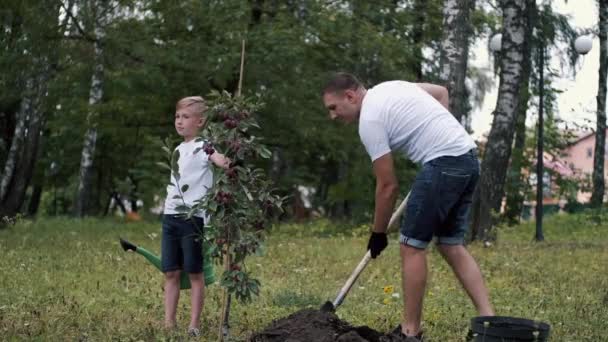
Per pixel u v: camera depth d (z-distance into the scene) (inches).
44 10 755.4
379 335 213.3
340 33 855.7
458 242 234.1
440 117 224.7
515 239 827.4
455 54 578.9
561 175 1186.0
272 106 837.2
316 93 850.1
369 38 864.9
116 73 823.7
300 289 345.4
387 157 221.3
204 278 256.1
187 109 249.0
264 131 876.6
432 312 282.2
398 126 221.9
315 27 844.0
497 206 633.0
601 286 384.8
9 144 1104.2
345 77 228.1
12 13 756.6
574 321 280.5
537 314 295.3
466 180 223.3
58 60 794.2
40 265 427.5
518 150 1087.6
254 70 821.2
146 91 858.8
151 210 1341.0
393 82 229.9
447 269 426.6
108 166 1389.0
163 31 830.5
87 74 834.2
